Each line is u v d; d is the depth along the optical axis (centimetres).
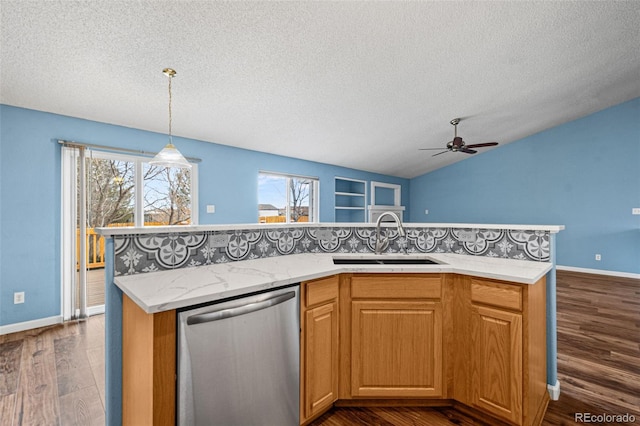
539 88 388
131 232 136
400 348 165
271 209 521
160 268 148
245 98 319
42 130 296
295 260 185
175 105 314
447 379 166
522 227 187
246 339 121
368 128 452
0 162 274
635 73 382
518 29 256
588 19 254
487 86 360
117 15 192
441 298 164
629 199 505
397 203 793
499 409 148
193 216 407
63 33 201
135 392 115
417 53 273
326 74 293
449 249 214
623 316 318
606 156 526
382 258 206
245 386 121
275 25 218
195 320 106
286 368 136
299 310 144
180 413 104
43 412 167
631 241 503
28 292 289
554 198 585
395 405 172
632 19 258
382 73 303
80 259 315
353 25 228
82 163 313
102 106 300
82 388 191
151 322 100
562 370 211
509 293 145
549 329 178
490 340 151
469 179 716
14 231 281
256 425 124
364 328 165
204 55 240
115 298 131
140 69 248
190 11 196
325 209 604
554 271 178
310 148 505
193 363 106
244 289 119
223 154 440
